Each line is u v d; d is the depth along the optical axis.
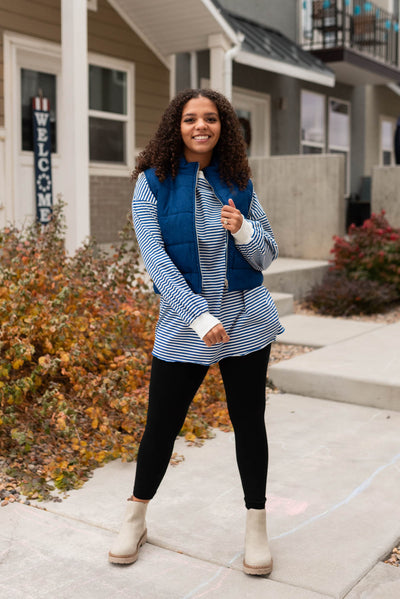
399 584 2.39
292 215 9.72
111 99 9.38
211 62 9.16
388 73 14.35
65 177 6.66
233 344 2.39
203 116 2.37
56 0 8.34
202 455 3.61
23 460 3.40
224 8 11.45
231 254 2.38
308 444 3.82
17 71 8.12
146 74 9.81
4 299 3.82
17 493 3.09
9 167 7.98
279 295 7.40
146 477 2.50
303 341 5.98
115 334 4.10
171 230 2.34
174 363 2.40
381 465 3.51
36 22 8.12
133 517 2.54
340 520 2.88
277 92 12.70
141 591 2.33
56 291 4.34
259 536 2.47
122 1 9.09
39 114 8.30
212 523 2.84
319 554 2.59
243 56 9.74
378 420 4.28
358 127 15.66
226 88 9.19
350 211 15.08
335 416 4.36
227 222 2.28
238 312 2.41
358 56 13.23
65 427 3.32
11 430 3.56
